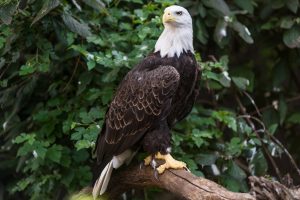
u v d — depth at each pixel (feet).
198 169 35.68
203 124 36.27
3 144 40.98
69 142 36.68
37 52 34.50
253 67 47.03
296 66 45.62
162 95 30.63
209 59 39.65
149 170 30.60
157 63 31.60
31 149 33.63
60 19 34.37
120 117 31.27
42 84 37.06
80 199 29.71
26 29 34.32
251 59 46.65
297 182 41.60
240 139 36.45
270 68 46.06
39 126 36.73
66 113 36.11
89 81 35.06
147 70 31.58
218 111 37.06
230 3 40.32
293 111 44.14
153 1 37.68
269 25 40.04
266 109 41.34
